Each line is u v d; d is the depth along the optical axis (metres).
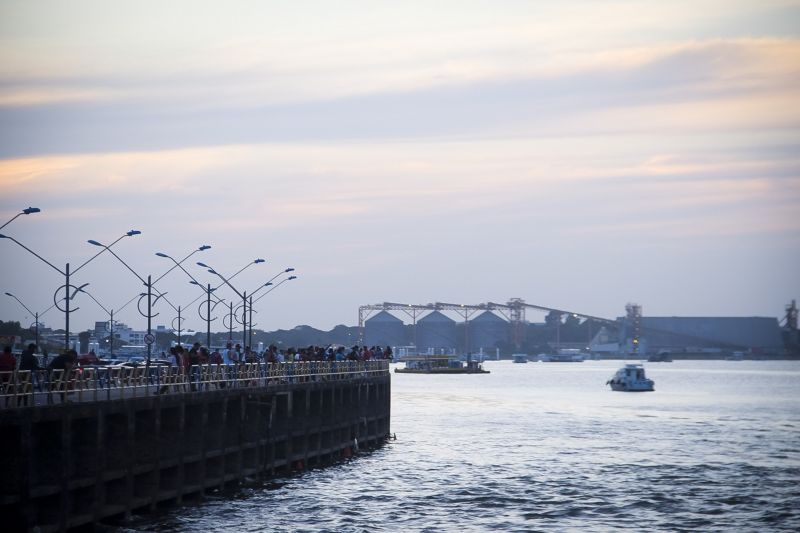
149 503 129.12
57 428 109.00
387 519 145.75
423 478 185.25
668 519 150.62
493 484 180.50
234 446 157.50
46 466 109.69
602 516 152.38
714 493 174.12
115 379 129.88
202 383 147.25
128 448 122.38
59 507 107.75
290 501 153.12
